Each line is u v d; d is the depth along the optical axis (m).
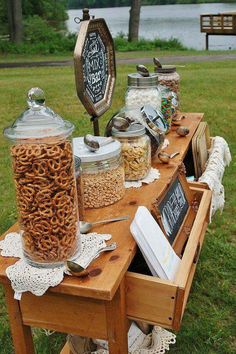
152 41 18.59
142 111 2.18
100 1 66.75
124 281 1.50
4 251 1.48
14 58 16.02
